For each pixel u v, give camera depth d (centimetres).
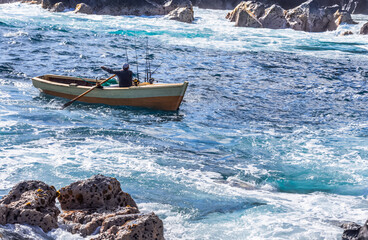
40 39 3394
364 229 765
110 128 1550
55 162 1164
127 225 660
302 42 4075
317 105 2017
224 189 1061
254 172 1195
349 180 1148
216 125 1670
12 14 4906
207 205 963
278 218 902
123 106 1895
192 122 1700
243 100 2062
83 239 679
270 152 1370
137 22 4850
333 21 5103
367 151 1390
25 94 1970
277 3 6806
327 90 2319
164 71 2611
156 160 1244
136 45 3434
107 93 1884
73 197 819
